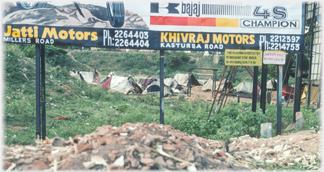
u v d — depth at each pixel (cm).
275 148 693
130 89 2416
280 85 912
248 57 852
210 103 2100
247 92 2858
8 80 1397
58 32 767
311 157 620
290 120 1188
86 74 3009
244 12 847
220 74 5069
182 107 1789
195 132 897
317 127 935
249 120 919
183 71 5422
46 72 1895
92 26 784
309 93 1880
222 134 835
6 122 926
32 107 1154
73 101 1533
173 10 814
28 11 752
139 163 410
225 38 839
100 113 1298
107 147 445
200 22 827
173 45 816
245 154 659
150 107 1658
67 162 413
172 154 457
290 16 866
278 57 871
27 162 449
